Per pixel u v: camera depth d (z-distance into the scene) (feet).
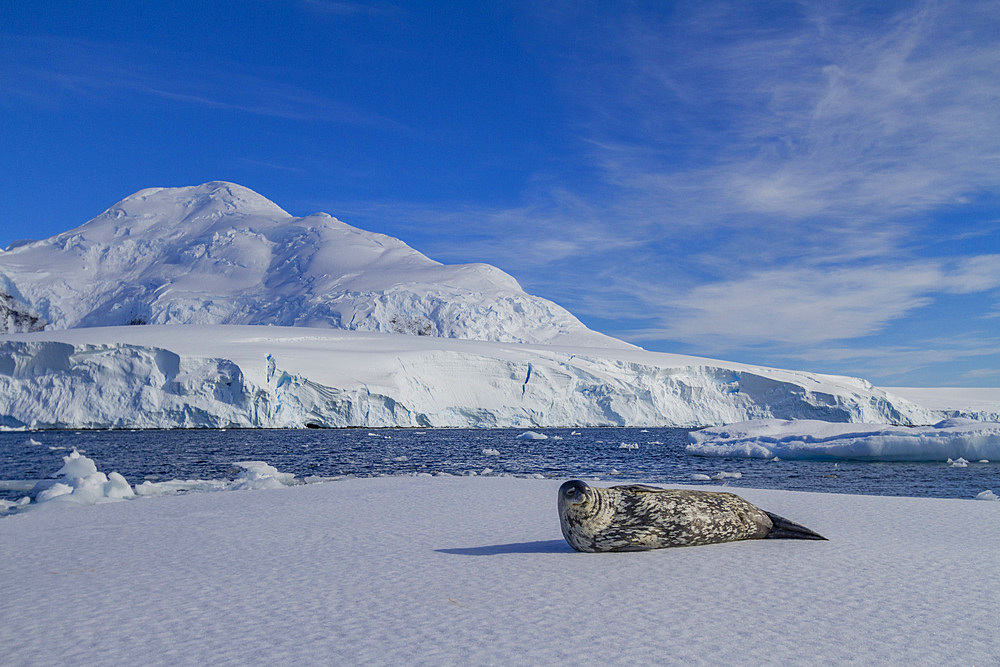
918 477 53.11
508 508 25.17
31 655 9.21
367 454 87.86
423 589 12.71
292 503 27.37
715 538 17.21
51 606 11.92
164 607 11.69
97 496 32.89
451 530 20.20
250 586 13.19
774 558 15.30
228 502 28.45
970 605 11.16
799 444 78.38
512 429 190.80
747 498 28.17
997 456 69.15
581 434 166.40
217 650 9.27
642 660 8.63
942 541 17.56
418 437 137.90
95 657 9.09
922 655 8.74
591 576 13.67
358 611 11.20
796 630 9.84
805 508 24.88
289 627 10.32
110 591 13.03
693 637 9.56
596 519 16.30
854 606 11.13
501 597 12.02
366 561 15.53
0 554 17.42
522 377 203.82
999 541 17.56
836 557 15.37
